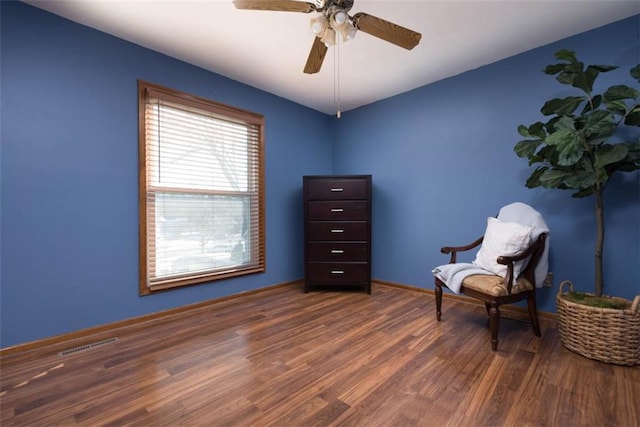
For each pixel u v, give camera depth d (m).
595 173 1.70
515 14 1.92
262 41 2.22
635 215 1.94
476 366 1.63
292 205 3.44
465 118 2.73
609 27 2.02
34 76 1.81
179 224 2.53
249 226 3.04
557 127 1.80
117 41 2.14
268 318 2.37
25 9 1.78
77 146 1.97
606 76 2.04
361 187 3.09
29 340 1.81
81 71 1.99
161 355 1.77
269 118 3.19
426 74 2.78
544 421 1.20
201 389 1.44
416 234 3.10
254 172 3.09
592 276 2.10
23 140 1.78
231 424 1.20
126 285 2.20
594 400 1.33
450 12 1.89
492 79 2.55
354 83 2.97
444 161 2.88
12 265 1.75
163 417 1.24
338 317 2.38
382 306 2.65
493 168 2.57
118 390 1.43
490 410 1.28
